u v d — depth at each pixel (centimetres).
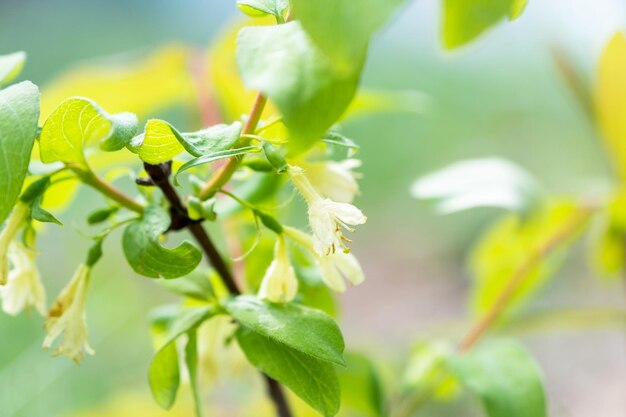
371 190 106
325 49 26
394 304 92
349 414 45
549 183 97
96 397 58
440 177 40
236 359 36
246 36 28
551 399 72
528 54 105
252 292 36
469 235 100
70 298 32
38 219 31
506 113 106
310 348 30
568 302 82
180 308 35
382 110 41
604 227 43
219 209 36
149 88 44
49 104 43
